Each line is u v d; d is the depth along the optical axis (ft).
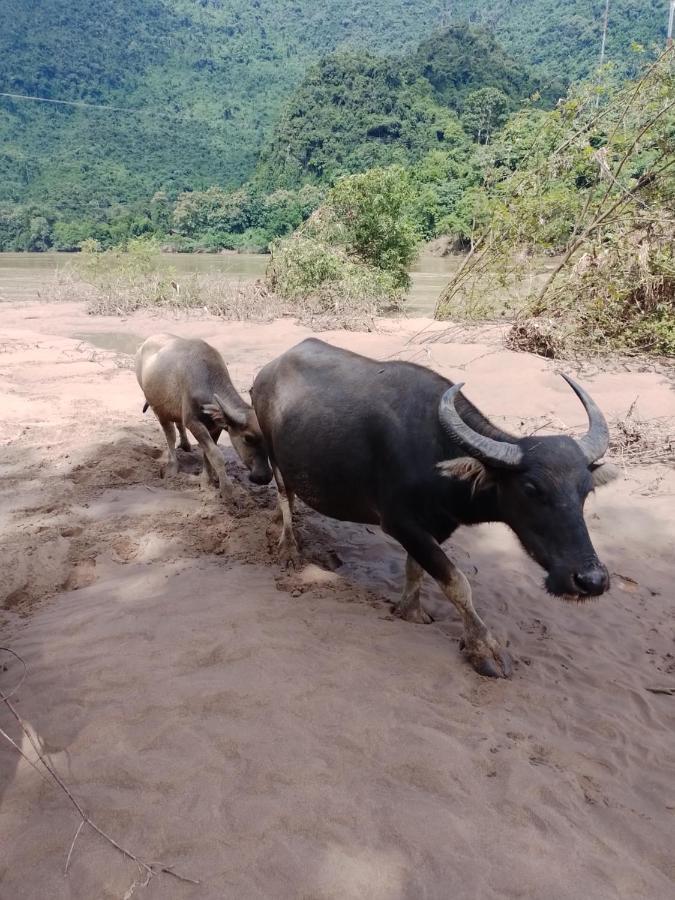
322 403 16.84
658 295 44.93
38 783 11.32
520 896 9.68
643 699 14.83
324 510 17.80
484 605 18.26
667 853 10.89
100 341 56.39
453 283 59.98
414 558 15.61
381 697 13.62
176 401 24.54
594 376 40.40
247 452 22.30
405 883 9.73
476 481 13.87
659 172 46.70
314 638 15.57
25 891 9.46
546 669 15.64
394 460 15.26
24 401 35.27
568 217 52.34
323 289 68.03
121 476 25.75
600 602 18.93
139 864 9.78
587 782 12.19
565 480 13.20
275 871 9.75
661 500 25.46
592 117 49.57
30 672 14.26
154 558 19.34
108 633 15.47
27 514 21.71
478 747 12.57
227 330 59.00
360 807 10.90
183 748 11.98
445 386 15.60
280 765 11.62
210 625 15.66
